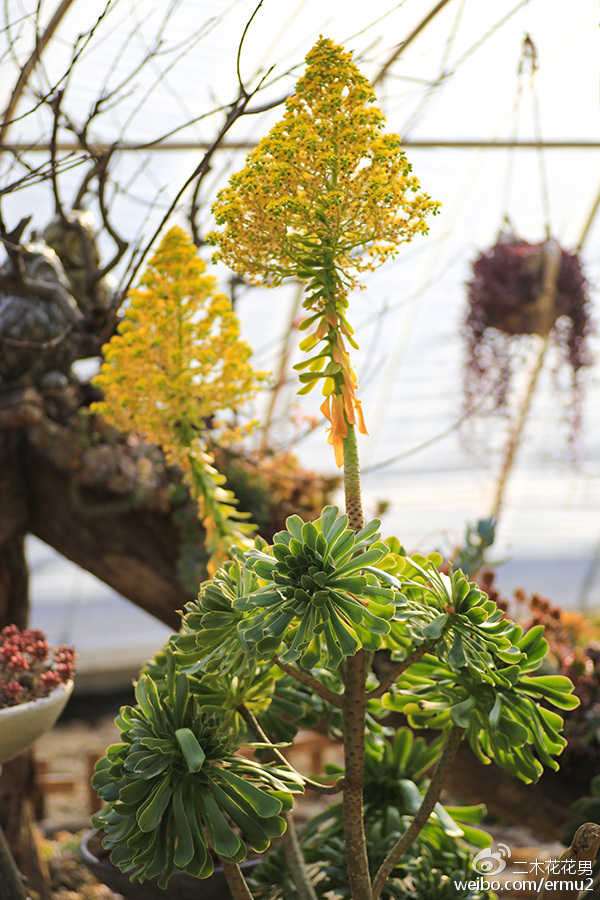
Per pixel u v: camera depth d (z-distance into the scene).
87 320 2.40
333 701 1.34
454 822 1.69
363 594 1.21
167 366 1.76
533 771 1.44
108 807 1.43
